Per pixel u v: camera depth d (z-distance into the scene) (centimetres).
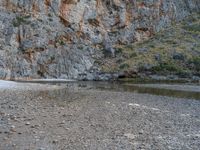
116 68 7131
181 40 8269
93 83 5662
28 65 6806
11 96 2834
